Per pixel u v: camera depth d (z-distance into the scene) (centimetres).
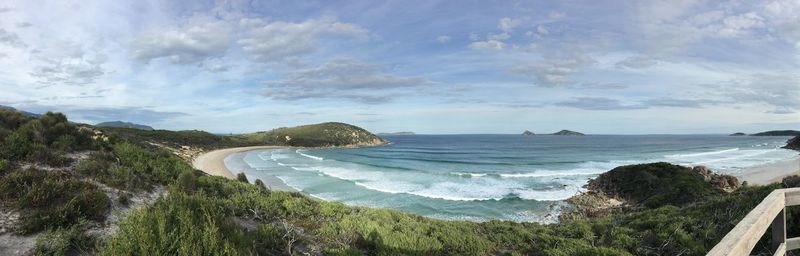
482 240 1184
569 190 3431
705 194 2519
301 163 6538
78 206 753
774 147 10412
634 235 1188
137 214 664
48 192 766
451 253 1016
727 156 7175
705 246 953
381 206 2819
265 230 818
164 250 564
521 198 3075
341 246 878
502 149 10619
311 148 14088
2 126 1159
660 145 12100
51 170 922
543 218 2509
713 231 1005
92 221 756
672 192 2614
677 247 974
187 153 6838
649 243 1068
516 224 1697
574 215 2552
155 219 635
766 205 356
